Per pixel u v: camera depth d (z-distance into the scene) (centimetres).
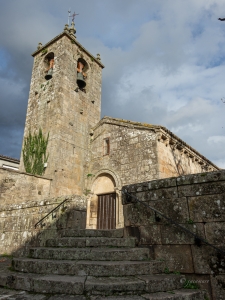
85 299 395
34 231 1012
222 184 529
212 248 505
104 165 1756
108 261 537
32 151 1808
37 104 1958
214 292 479
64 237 745
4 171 1380
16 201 1398
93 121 2048
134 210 646
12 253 1064
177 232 555
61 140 1720
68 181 1681
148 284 443
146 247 596
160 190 607
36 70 2142
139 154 1574
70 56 2016
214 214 520
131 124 1688
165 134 1567
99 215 1684
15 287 470
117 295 416
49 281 440
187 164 1841
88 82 2147
